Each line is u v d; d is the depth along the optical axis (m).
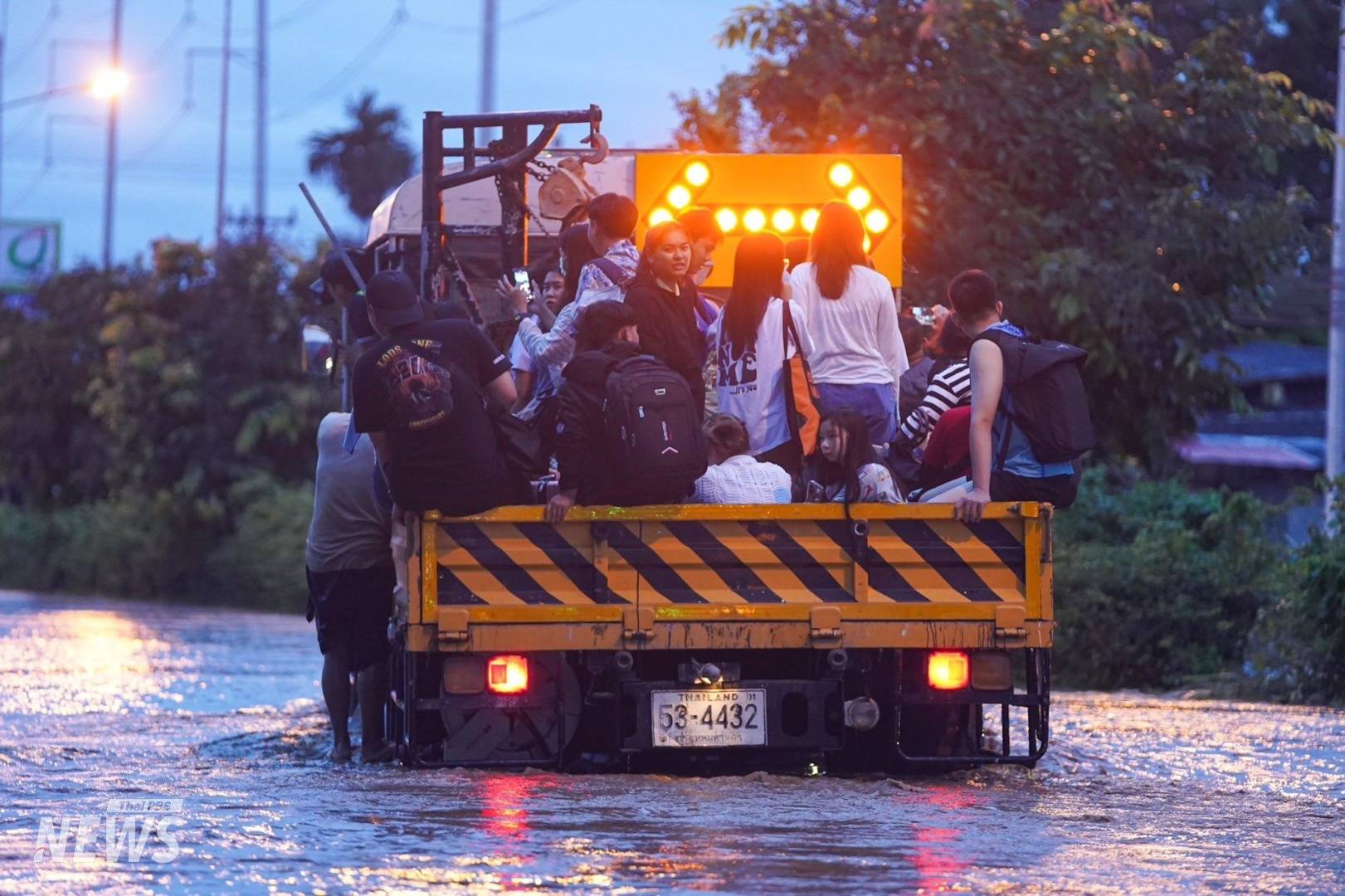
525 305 36.88
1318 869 23.53
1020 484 31.98
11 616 100.81
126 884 21.81
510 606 30.44
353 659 36.44
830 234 34.41
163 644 75.38
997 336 31.73
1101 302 67.44
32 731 42.25
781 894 21.19
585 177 44.81
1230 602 58.72
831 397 34.12
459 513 30.41
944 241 67.38
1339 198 71.31
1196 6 135.75
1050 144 69.50
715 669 30.66
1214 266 69.44
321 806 27.67
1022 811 28.14
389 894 21.12
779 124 73.19
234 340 123.19
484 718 31.47
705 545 30.72
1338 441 70.62
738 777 31.64
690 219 35.22
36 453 150.00
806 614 30.58
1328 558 51.50
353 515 36.19
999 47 71.38
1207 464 124.31
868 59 71.38
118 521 130.50
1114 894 21.64
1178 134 70.38
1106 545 62.22
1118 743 38.97
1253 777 33.44
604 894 21.03
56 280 154.00
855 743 32.47
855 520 30.69
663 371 30.55
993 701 31.31
